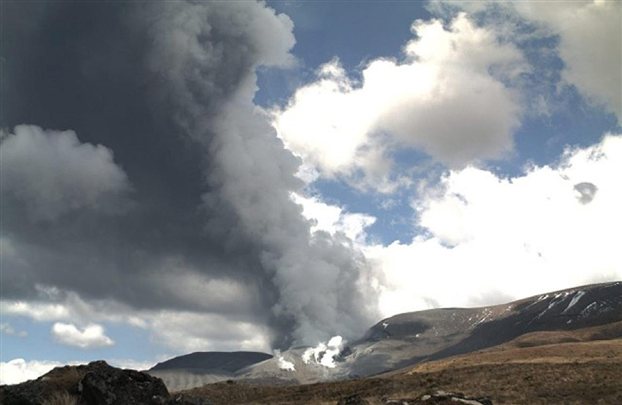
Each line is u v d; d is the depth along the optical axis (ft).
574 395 242.99
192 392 290.35
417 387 286.66
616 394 235.40
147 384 81.41
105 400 74.79
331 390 289.74
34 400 74.49
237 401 272.10
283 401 265.54
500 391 258.78
